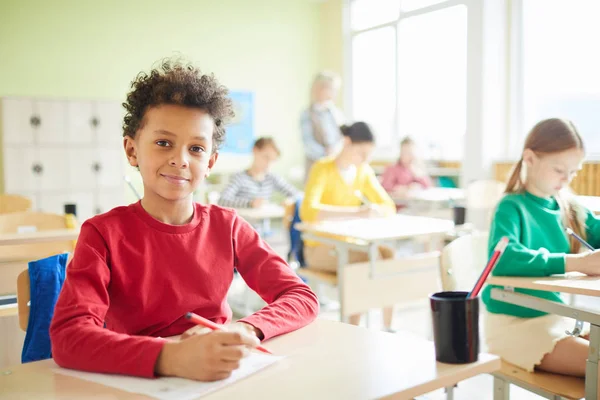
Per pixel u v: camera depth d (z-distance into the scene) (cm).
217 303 105
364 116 710
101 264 96
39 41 569
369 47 693
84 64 592
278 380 75
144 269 100
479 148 538
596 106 459
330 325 103
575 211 175
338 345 90
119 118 573
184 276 103
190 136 101
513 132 537
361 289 253
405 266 266
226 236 111
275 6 707
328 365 81
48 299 121
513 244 151
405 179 545
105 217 102
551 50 496
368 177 312
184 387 74
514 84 534
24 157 533
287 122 720
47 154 542
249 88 690
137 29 618
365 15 693
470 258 169
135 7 616
